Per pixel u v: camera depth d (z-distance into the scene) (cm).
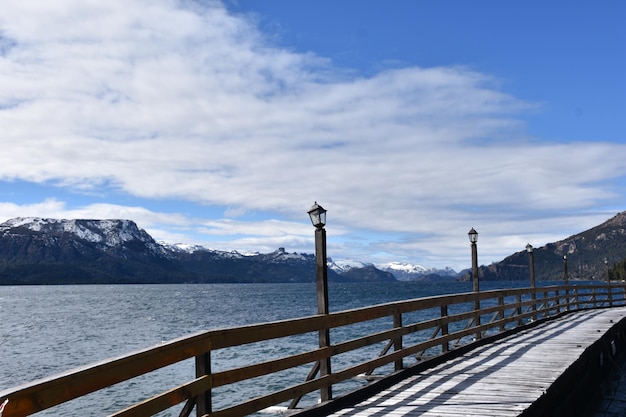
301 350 2367
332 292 14225
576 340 1333
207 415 502
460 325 3419
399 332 898
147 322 4831
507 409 685
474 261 1540
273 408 864
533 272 2155
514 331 1513
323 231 746
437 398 748
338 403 708
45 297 13638
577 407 1064
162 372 1892
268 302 8925
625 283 3122
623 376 1441
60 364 2392
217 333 525
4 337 3556
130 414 403
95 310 7094
